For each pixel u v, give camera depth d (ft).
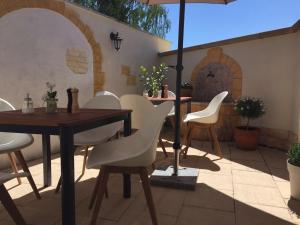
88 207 8.32
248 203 8.72
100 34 16.80
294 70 15.17
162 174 10.54
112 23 17.80
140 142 7.75
